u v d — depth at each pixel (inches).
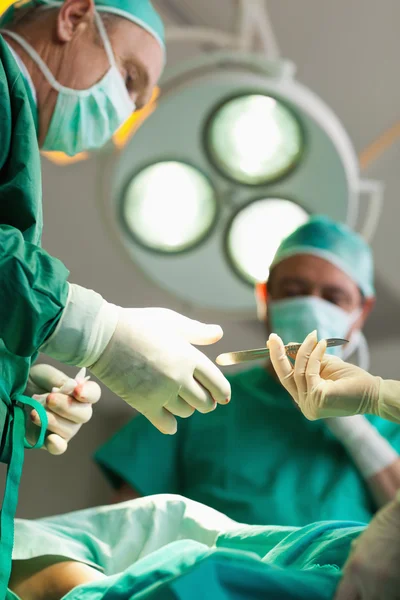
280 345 51.3
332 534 49.2
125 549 59.4
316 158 95.9
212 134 94.8
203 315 105.7
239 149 95.6
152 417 55.3
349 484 90.2
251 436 94.6
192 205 98.3
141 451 96.8
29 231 55.7
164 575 42.9
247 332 128.7
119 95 72.3
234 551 42.3
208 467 93.7
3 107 56.2
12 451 53.9
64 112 70.4
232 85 90.4
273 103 92.7
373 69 116.8
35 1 70.7
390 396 47.3
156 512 60.7
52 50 69.4
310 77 118.5
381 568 39.8
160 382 53.5
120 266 124.5
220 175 97.0
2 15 72.3
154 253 100.6
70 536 59.6
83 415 60.8
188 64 91.0
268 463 92.2
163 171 96.4
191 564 43.3
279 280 100.1
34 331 50.6
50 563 56.1
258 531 55.1
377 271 126.4
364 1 111.5
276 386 98.4
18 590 55.0
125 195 97.1
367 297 103.4
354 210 99.4
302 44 116.0
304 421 95.0
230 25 113.7
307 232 99.3
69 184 120.5
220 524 59.1
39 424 57.8
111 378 53.8
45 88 69.5
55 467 119.3
